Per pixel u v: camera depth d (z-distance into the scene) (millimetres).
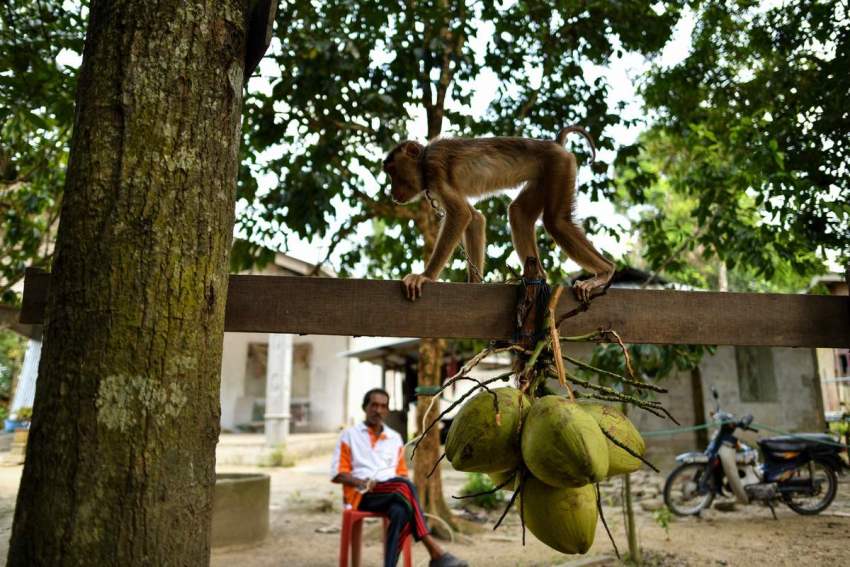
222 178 1736
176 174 1640
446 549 6875
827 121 5680
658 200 16047
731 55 7484
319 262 7973
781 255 6844
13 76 4230
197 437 1574
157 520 1466
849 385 18812
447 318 2010
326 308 1996
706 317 2074
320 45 6020
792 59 6523
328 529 8086
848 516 7668
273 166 7445
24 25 4398
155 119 1649
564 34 7070
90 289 1537
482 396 1541
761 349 12570
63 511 1425
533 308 1859
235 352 21422
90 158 1614
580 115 7363
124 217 1578
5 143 6094
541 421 1408
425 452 7570
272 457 14781
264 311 1981
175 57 1705
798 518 7809
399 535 4980
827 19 5668
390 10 6238
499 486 1656
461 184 3668
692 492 8312
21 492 1481
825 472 8039
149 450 1485
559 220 3432
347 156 7512
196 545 1531
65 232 1596
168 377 1539
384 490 5133
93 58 1701
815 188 5715
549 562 6148
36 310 1903
